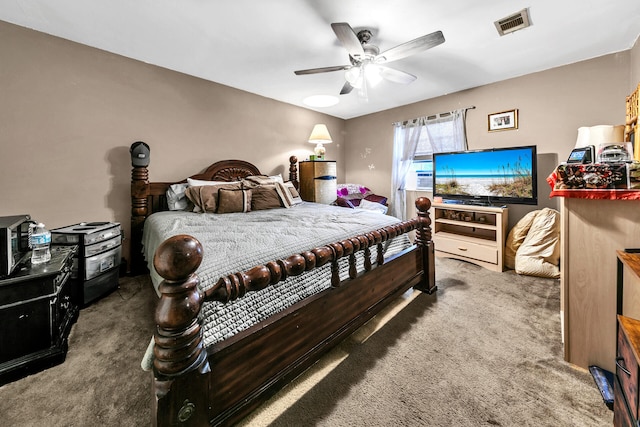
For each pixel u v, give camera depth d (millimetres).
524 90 3039
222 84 3324
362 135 4758
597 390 1199
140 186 2625
